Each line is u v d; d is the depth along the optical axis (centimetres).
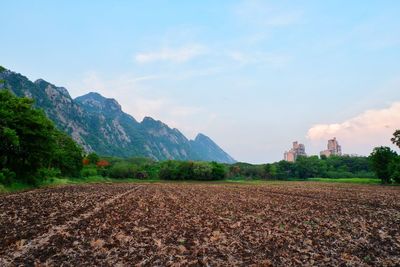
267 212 2642
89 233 1603
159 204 3216
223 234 1658
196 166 15788
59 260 1132
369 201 3816
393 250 1335
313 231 1767
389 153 10494
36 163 5406
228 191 5944
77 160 10169
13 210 2394
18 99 5256
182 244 1416
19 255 1183
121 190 5700
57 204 2920
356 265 1121
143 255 1219
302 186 8581
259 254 1261
